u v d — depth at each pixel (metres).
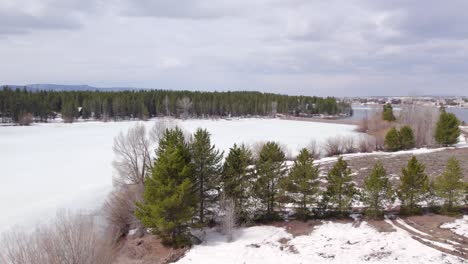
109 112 135.00
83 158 57.47
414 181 25.94
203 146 27.30
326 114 175.38
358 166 43.75
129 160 39.16
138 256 24.33
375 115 98.38
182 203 24.41
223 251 23.25
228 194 27.56
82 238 17.70
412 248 20.75
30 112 117.06
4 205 34.38
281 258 21.58
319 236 24.20
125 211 29.98
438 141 56.59
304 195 27.16
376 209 26.05
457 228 23.23
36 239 18.20
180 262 21.92
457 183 25.12
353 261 20.20
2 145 70.50
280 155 28.22
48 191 39.25
